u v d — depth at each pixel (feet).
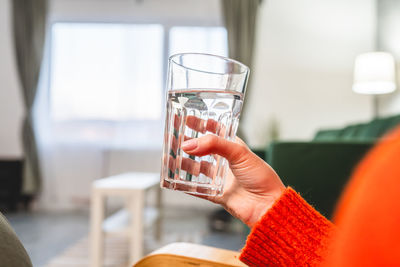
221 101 1.53
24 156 14.37
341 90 14.64
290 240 1.59
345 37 14.67
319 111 14.67
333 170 5.07
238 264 1.69
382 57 11.27
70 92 15.19
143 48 15.19
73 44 15.21
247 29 14.35
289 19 14.87
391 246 0.28
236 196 1.80
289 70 14.80
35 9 14.70
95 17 15.29
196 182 1.54
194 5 15.19
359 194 0.32
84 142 15.25
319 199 5.08
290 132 14.70
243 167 1.63
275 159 5.17
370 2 14.61
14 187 13.73
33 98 14.67
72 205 15.19
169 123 1.59
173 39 15.16
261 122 14.73
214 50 15.02
